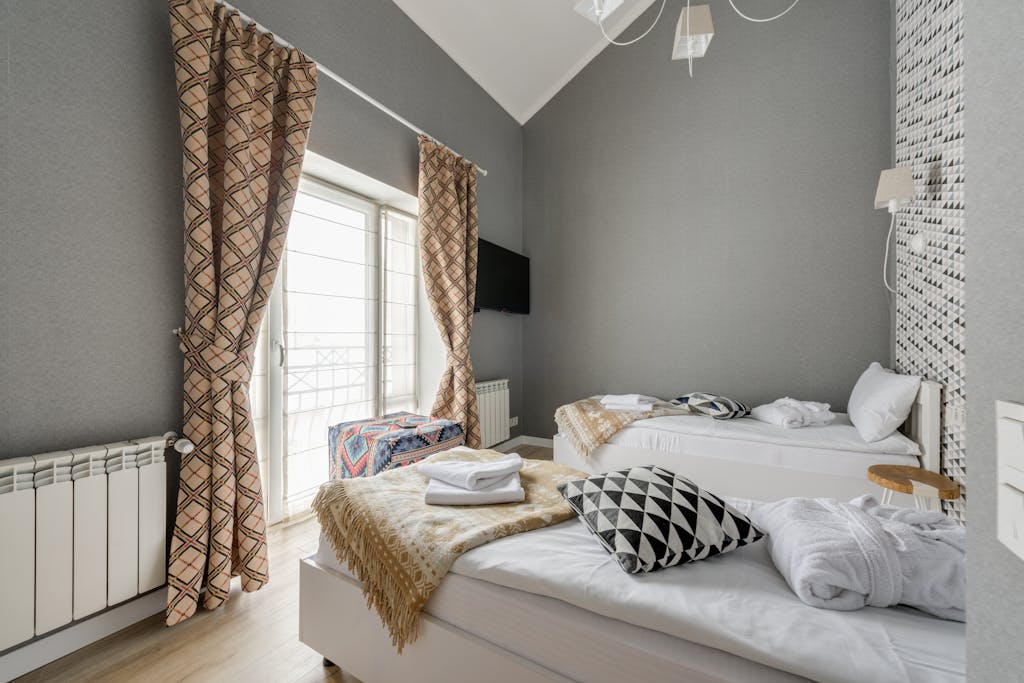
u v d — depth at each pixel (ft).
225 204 5.59
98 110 4.95
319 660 4.60
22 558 4.19
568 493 4.14
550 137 13.62
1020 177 1.26
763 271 10.71
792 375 10.43
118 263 5.11
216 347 5.45
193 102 5.24
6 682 4.19
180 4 5.20
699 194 11.44
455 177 10.71
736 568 3.34
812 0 10.20
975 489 1.33
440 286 10.34
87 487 4.61
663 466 8.38
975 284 1.36
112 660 4.54
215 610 5.43
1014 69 1.28
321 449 8.84
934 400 6.54
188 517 5.28
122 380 5.14
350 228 9.41
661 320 11.96
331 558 4.42
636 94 12.25
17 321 4.40
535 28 11.39
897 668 2.29
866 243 9.70
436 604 3.60
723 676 2.49
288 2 7.00
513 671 3.12
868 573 2.85
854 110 9.83
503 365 13.23
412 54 9.75
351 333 9.45
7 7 4.33
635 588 3.05
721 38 11.17
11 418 4.37
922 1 7.84
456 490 4.60
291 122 6.46
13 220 4.37
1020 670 1.23
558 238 13.50
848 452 6.99
